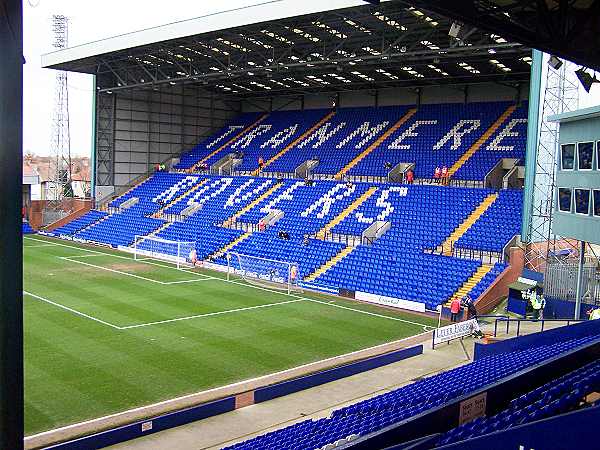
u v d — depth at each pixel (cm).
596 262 2997
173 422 1571
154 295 3081
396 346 2370
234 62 4391
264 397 1777
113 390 1786
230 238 4347
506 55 3728
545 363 1412
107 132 5509
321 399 1798
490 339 2408
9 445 712
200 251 4278
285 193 4766
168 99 5831
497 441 826
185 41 3884
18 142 705
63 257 4225
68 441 1436
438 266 3294
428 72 4497
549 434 812
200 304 2922
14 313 710
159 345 2236
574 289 2784
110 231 5106
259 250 4069
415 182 4500
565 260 3050
